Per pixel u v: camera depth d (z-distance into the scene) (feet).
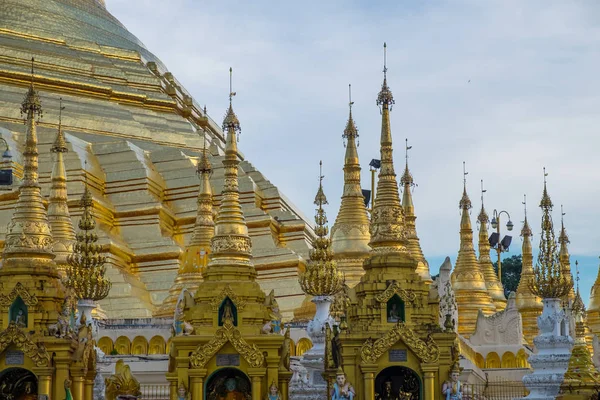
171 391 183.32
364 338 177.27
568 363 209.87
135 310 259.80
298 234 293.23
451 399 175.73
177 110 345.31
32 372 174.81
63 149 243.81
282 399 182.80
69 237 236.43
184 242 293.02
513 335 259.19
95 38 351.25
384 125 192.34
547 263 213.46
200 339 182.50
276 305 193.98
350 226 241.55
